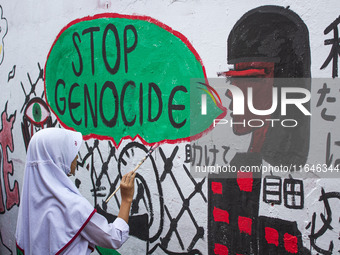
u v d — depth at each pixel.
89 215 1.96
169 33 2.79
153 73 2.93
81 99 3.63
